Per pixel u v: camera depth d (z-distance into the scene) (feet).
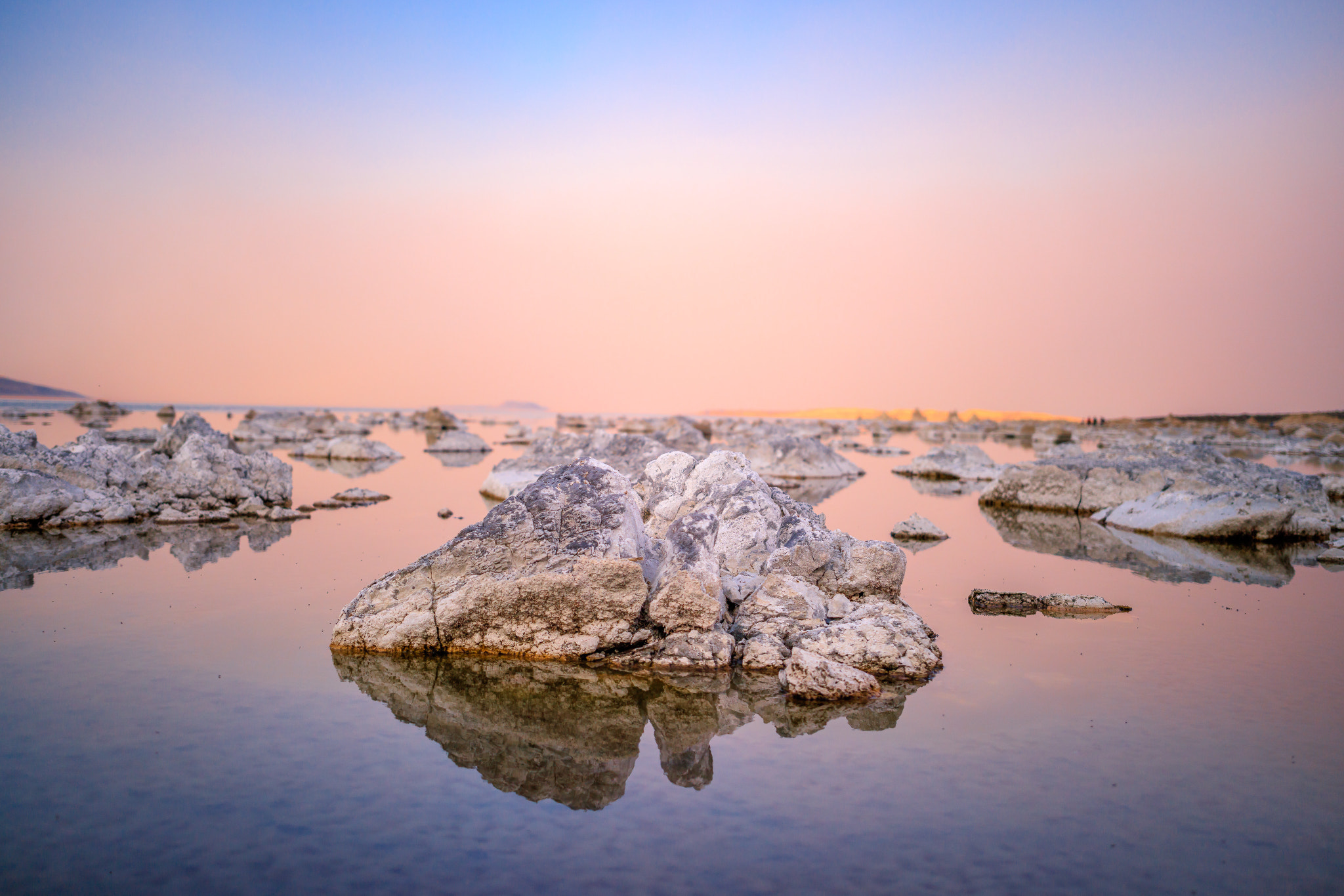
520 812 17.30
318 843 15.84
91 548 45.68
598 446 78.79
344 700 23.86
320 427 216.33
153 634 29.45
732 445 113.39
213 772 18.79
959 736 21.67
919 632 28.53
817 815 17.26
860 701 24.64
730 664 28.86
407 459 118.93
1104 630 32.07
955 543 52.95
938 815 17.30
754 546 37.47
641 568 29.48
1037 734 21.77
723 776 19.22
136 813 16.78
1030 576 42.42
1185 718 22.80
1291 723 22.41
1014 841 16.24
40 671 25.23
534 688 25.79
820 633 28.86
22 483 53.21
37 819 16.44
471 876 14.74
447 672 27.12
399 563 42.73
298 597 35.32
